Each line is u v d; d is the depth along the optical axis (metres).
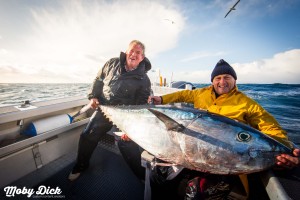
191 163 1.26
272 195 1.05
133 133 1.60
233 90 1.78
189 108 1.46
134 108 1.69
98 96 2.53
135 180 2.35
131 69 2.48
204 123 1.29
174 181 1.51
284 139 1.33
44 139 2.34
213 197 1.34
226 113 1.68
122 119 1.75
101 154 2.88
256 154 1.13
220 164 1.18
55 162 2.60
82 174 2.41
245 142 1.16
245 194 1.28
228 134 1.21
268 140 1.15
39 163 2.43
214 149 1.19
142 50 2.37
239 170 1.15
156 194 1.52
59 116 2.61
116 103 2.43
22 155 2.24
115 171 2.50
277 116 8.51
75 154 2.83
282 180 1.10
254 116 1.60
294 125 6.92
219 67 1.79
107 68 2.50
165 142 1.37
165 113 1.49
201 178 1.38
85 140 2.29
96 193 2.11
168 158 1.34
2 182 2.07
